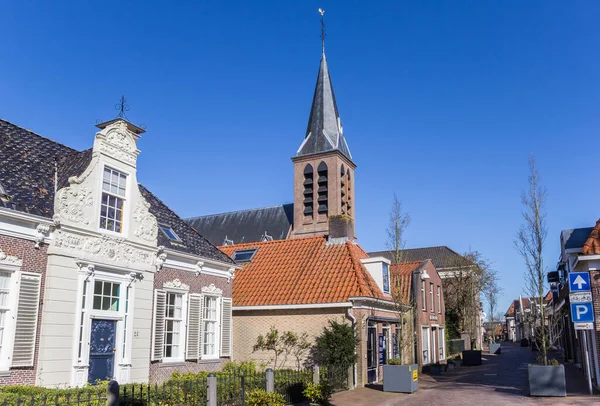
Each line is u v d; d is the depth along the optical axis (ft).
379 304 71.92
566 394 56.34
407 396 58.34
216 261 62.64
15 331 38.93
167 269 55.93
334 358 61.41
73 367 42.75
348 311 65.72
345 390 61.77
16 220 40.04
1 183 41.98
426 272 95.55
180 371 55.88
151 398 36.35
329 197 152.66
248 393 42.16
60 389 38.29
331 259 74.79
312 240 80.94
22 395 33.50
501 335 362.12
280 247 82.12
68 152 55.72
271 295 70.95
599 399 52.13
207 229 170.81
